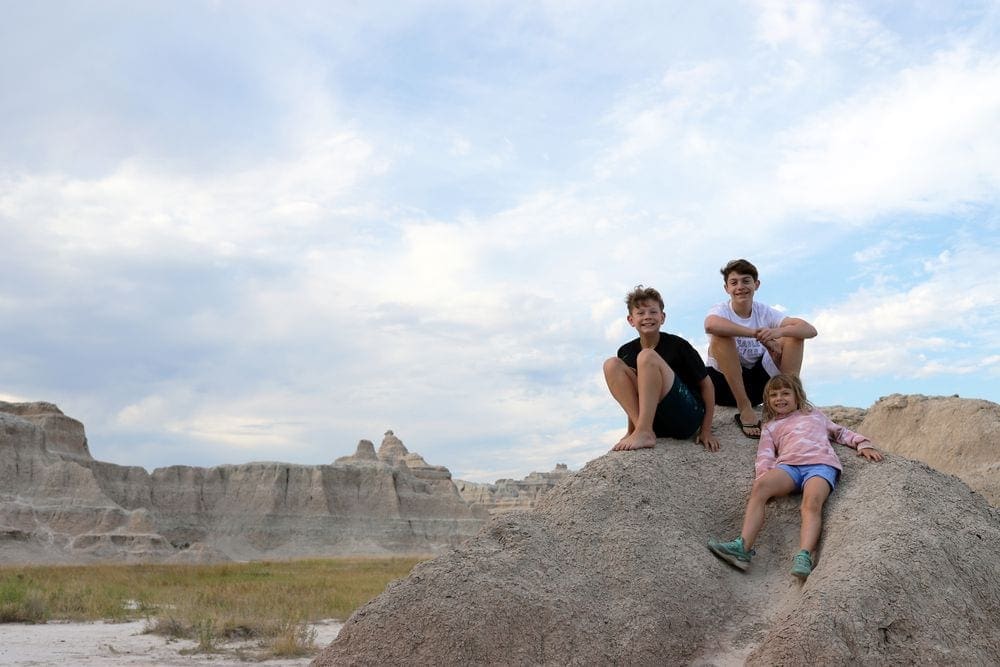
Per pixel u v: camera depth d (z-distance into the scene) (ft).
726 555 19.03
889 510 18.06
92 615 52.85
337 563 182.70
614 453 21.26
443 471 369.09
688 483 20.61
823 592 15.92
